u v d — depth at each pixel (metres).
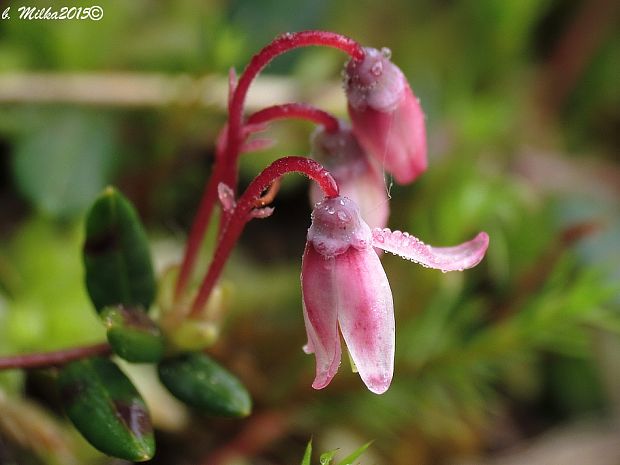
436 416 0.10
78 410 0.08
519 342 0.10
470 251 0.07
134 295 0.08
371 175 0.08
